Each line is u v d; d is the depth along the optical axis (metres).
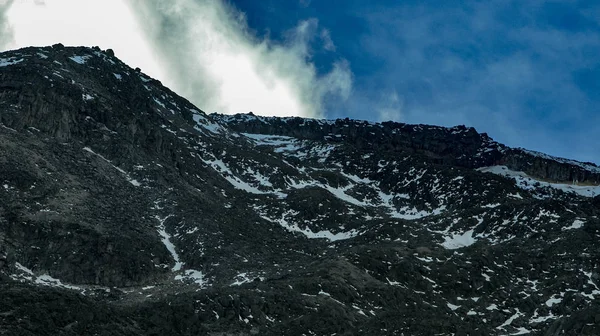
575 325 171.00
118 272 184.00
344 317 174.12
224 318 163.38
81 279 179.62
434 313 184.50
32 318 139.50
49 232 185.75
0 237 179.12
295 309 172.75
